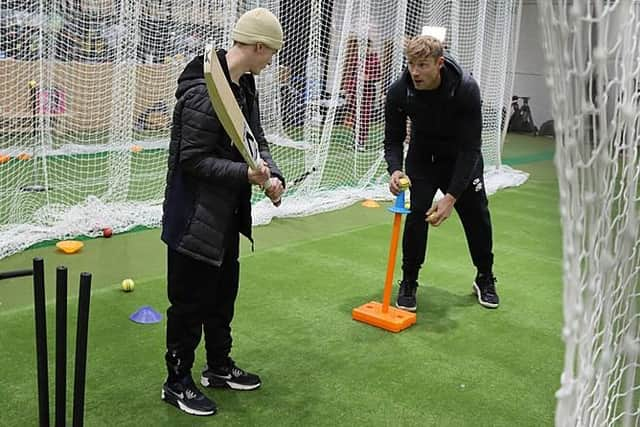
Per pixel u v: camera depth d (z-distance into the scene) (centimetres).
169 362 249
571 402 123
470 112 321
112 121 518
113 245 437
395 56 667
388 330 334
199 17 571
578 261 118
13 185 538
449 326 345
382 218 558
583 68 114
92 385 264
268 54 226
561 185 116
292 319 341
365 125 690
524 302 385
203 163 219
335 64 658
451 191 328
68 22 594
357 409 261
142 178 605
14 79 570
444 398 273
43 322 188
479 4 719
